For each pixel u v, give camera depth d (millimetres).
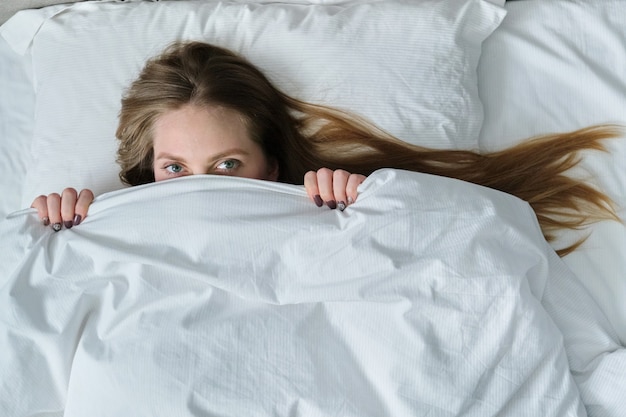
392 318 966
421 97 1185
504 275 966
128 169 1176
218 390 952
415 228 972
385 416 958
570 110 1224
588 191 1176
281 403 947
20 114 1355
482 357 964
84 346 997
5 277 1057
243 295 978
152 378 960
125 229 1021
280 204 1009
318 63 1206
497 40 1262
